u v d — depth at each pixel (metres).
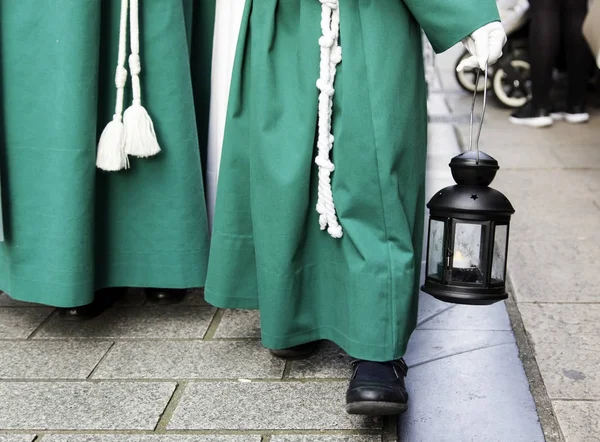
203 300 2.70
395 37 1.87
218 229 2.15
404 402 1.87
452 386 2.12
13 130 2.26
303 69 1.91
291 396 2.08
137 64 2.27
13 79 2.23
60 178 2.23
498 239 1.80
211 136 2.47
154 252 2.44
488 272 1.78
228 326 2.49
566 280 2.79
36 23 2.19
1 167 2.28
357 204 1.90
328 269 2.03
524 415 1.98
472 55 1.82
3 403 2.08
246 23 2.00
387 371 1.93
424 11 1.82
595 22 3.81
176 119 2.36
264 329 2.04
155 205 2.40
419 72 1.95
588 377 2.16
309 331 2.07
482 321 2.49
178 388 2.13
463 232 1.78
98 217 2.40
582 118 5.24
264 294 2.02
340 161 1.89
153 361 2.28
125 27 2.27
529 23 5.39
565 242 3.15
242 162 2.09
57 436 1.93
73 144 2.22
